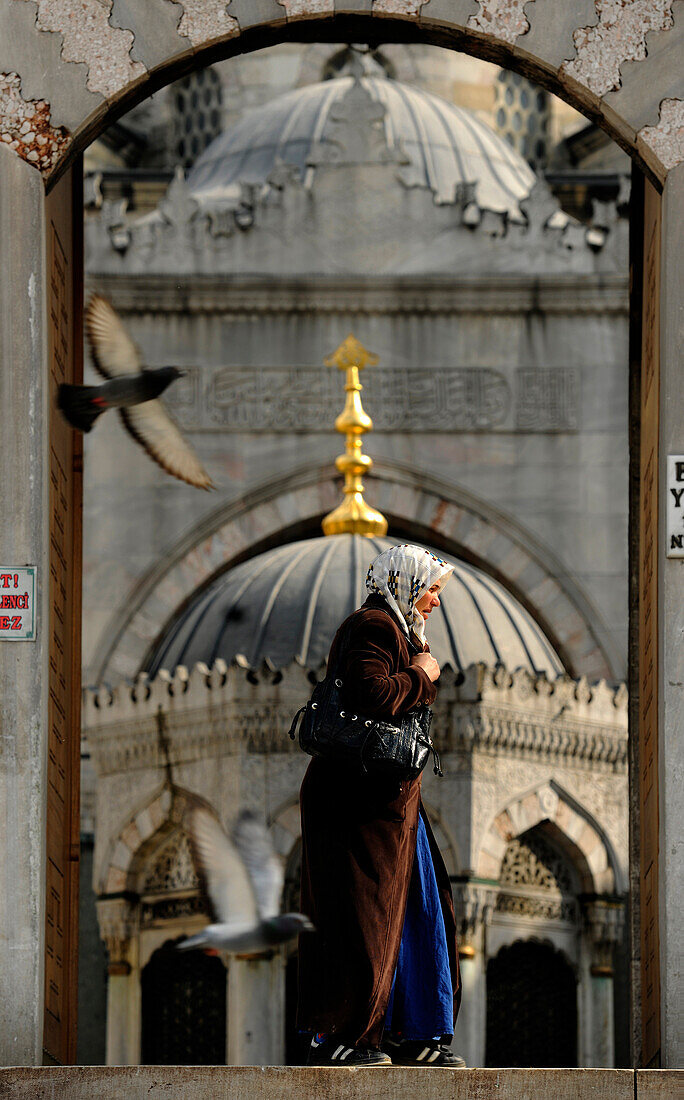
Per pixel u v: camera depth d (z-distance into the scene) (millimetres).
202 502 43438
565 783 30688
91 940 38500
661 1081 11914
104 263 44438
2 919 12891
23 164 13898
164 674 30672
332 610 31531
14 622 13320
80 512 16281
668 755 13172
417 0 14133
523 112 60906
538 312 44438
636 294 16641
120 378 14562
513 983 30422
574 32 14125
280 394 44125
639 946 15766
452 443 44031
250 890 14727
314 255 44531
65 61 14047
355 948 12703
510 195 48812
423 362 44281
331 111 45188
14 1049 12711
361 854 12883
